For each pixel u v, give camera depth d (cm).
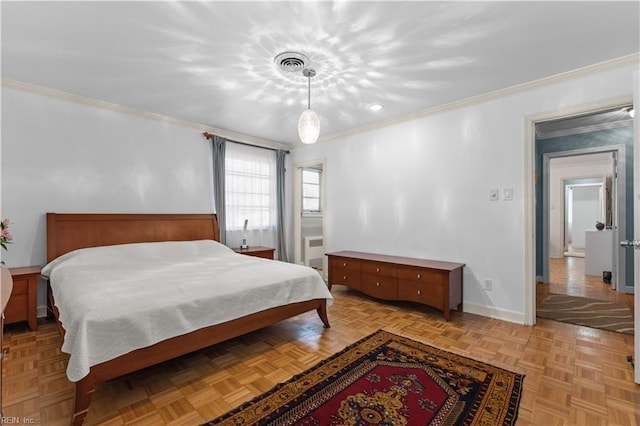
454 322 310
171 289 211
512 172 310
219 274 261
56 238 313
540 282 491
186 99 337
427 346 253
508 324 304
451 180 353
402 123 396
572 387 192
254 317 241
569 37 219
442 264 338
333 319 321
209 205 443
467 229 341
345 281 405
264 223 510
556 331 284
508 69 269
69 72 275
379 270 367
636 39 222
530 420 162
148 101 344
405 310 349
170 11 191
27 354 237
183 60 253
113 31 212
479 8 188
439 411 169
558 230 793
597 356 234
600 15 195
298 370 216
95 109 346
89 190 343
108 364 168
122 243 354
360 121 415
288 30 211
